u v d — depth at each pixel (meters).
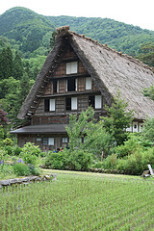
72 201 7.98
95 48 27.11
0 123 32.66
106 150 16.77
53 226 5.91
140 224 6.15
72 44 24.69
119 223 6.11
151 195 8.80
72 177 12.27
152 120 18.02
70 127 17.59
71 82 26.88
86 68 23.55
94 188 9.84
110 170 14.37
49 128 25.23
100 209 7.20
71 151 16.27
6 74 52.84
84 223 6.09
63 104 26.38
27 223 6.11
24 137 27.58
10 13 167.75
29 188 9.70
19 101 37.84
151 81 33.56
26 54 102.38
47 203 7.82
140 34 114.31
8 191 9.12
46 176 11.41
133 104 23.47
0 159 12.10
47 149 25.83
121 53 32.44
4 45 94.50
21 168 11.03
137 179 12.09
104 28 134.62
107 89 22.02
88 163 15.20
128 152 15.80
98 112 24.05
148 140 17.05
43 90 27.59
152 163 14.02
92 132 16.83
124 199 8.26
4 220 6.29
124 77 27.19
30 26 135.00
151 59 54.88
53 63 26.64
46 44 112.06
